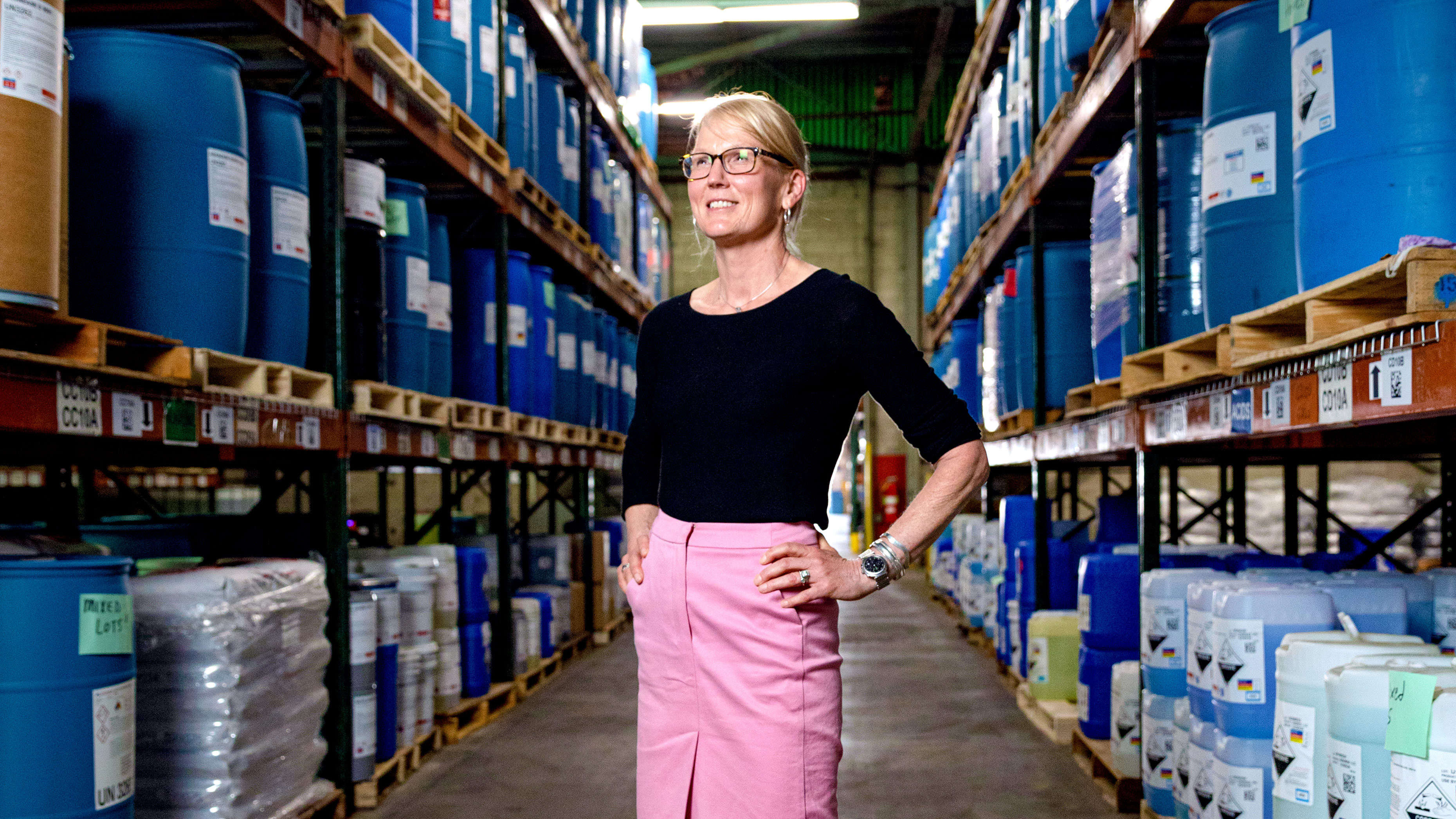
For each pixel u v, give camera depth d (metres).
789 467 1.54
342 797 3.36
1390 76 2.01
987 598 6.71
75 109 2.66
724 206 1.62
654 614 1.60
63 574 1.94
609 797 3.73
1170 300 3.37
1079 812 3.57
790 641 1.50
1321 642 1.98
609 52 8.22
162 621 2.51
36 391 1.93
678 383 1.64
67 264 2.29
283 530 4.04
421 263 4.22
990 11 6.70
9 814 1.87
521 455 5.71
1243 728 2.36
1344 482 8.31
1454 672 1.61
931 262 11.17
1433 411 1.57
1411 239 1.64
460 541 5.68
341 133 3.49
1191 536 8.95
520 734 4.71
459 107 4.75
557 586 6.70
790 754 1.48
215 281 2.78
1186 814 2.88
